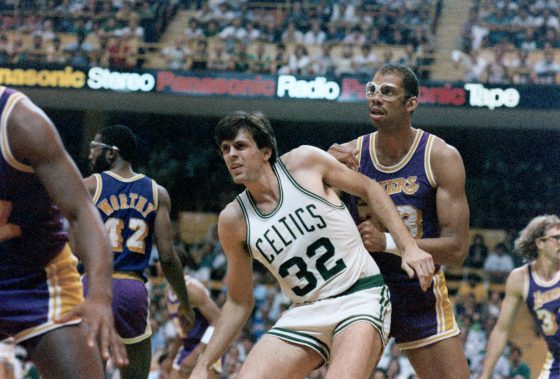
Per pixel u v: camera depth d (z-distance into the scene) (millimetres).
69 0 25078
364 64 22469
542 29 23844
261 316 18406
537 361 19000
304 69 22438
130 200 6789
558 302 7211
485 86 20578
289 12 25031
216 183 26016
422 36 23703
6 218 3629
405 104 5883
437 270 6039
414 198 5938
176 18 26312
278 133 26172
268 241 5086
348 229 5156
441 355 5973
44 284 3758
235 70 22625
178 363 9148
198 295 8695
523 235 7469
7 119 3447
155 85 21484
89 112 25359
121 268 6656
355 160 5609
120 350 3328
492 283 20688
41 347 3668
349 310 5008
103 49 23438
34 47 23984
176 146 26250
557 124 22062
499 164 25656
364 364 4742
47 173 3475
